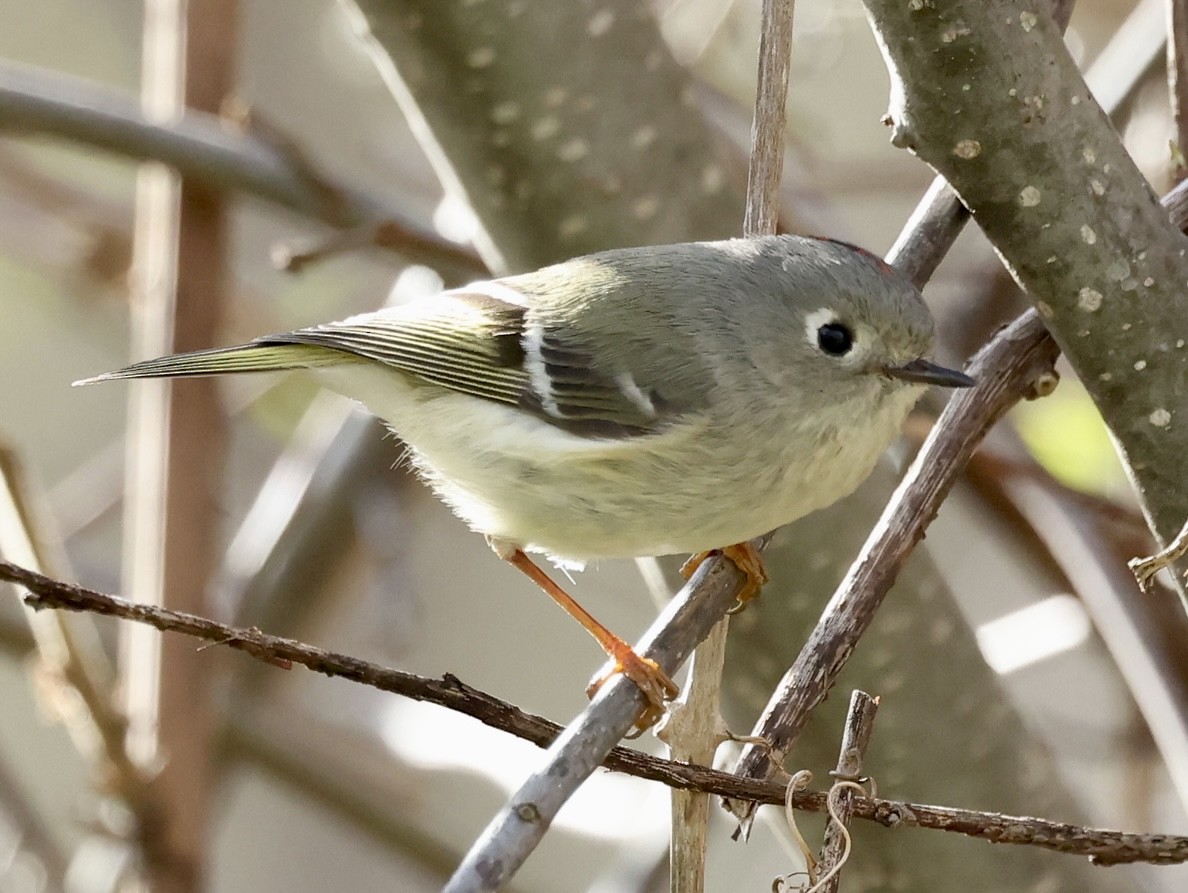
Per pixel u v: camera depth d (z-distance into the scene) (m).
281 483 2.44
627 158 2.31
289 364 2.34
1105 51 2.40
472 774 2.40
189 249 2.39
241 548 2.43
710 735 2.28
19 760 2.77
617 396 2.31
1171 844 2.26
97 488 2.47
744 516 2.31
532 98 2.31
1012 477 2.35
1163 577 2.33
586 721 2.26
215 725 2.38
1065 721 2.39
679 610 2.29
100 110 2.38
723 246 2.32
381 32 2.31
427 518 2.78
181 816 2.36
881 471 2.33
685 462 2.31
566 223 2.32
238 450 2.71
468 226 2.38
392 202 2.38
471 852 2.24
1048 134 2.27
